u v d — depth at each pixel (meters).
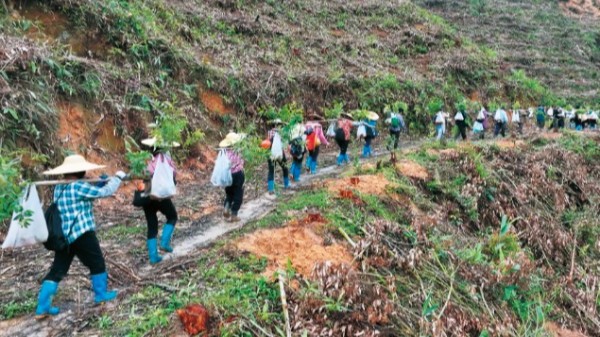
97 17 11.61
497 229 10.18
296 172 10.62
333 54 22.38
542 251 9.83
